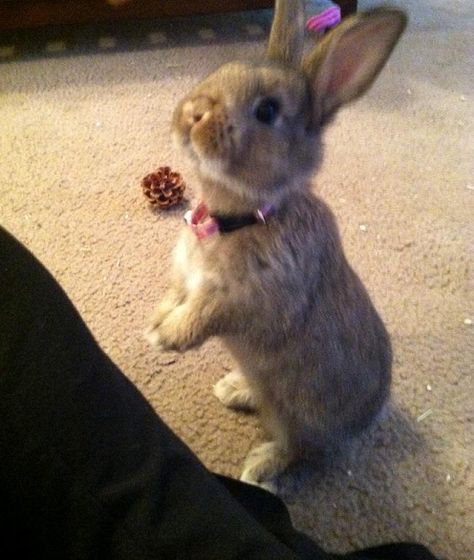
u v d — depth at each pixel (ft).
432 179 2.27
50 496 0.84
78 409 0.89
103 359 0.98
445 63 2.94
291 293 1.22
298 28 1.22
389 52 1.12
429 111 2.62
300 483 1.49
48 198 2.13
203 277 1.24
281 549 0.84
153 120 2.49
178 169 2.26
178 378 1.68
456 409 1.63
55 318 0.93
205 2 2.94
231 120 1.09
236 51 2.97
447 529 1.42
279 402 1.42
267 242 1.19
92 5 2.86
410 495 1.47
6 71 2.79
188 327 1.24
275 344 1.29
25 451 0.84
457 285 1.92
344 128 2.50
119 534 0.81
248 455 1.53
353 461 1.53
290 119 1.14
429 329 1.80
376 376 1.41
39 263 0.98
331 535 1.40
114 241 1.99
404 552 1.22
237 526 0.85
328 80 1.16
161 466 0.89
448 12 3.41
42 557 0.82
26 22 2.85
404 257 1.99
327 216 1.28
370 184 2.24
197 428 1.58
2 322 0.89
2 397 0.85
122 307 1.81
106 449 0.88
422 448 1.55
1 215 2.06
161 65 2.85
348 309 1.32
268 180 1.15
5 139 2.38
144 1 2.89
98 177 2.22
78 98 2.61
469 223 2.11
